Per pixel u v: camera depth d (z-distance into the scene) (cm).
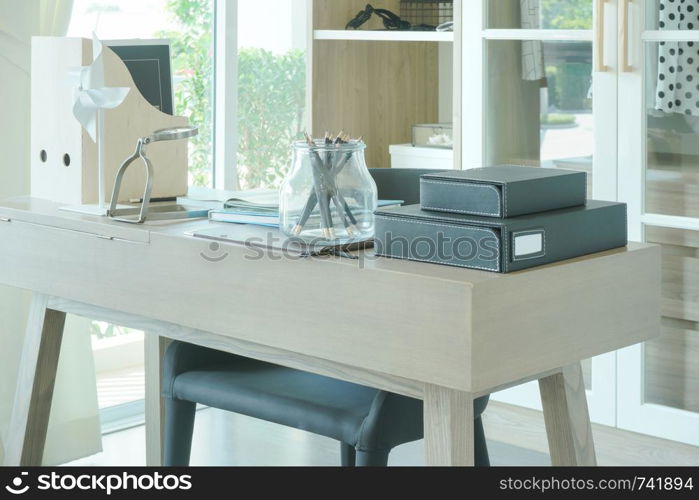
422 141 395
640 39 321
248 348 205
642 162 325
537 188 182
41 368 256
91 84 239
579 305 185
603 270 189
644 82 322
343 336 184
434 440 178
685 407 324
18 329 326
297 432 366
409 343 174
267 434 363
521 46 347
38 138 264
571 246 185
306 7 401
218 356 255
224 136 414
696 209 316
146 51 268
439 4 415
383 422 211
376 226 189
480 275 171
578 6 334
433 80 434
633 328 197
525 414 354
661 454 329
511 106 352
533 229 177
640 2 319
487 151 358
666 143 321
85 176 254
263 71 429
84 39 252
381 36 372
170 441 249
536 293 176
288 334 193
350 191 196
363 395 229
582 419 216
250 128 425
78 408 338
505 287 170
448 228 179
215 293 204
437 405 177
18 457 258
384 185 271
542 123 346
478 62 355
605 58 328
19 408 259
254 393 232
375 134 411
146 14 391
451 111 437
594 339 189
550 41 341
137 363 424
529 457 344
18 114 323
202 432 363
